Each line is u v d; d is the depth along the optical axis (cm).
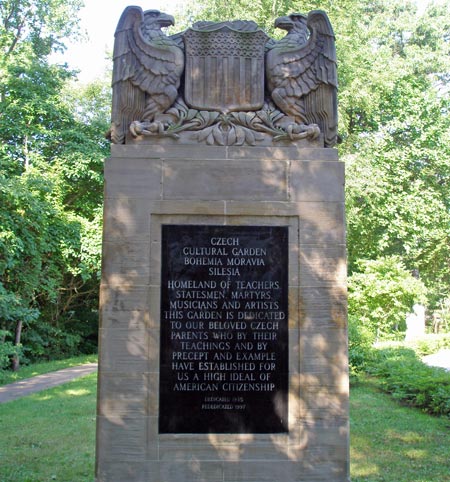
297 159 648
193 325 625
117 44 665
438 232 2648
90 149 2295
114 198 632
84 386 1505
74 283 2647
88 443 868
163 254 631
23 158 2223
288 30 700
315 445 614
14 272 1988
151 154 641
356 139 2475
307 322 628
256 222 639
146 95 665
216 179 641
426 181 2777
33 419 1045
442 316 3647
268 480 609
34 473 718
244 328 627
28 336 2320
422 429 941
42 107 2128
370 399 1187
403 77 2703
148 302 623
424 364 1470
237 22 679
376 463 760
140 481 602
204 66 668
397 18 3019
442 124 2644
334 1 2236
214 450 610
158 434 609
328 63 673
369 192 2475
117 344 616
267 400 620
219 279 632
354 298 2180
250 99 666
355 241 2702
